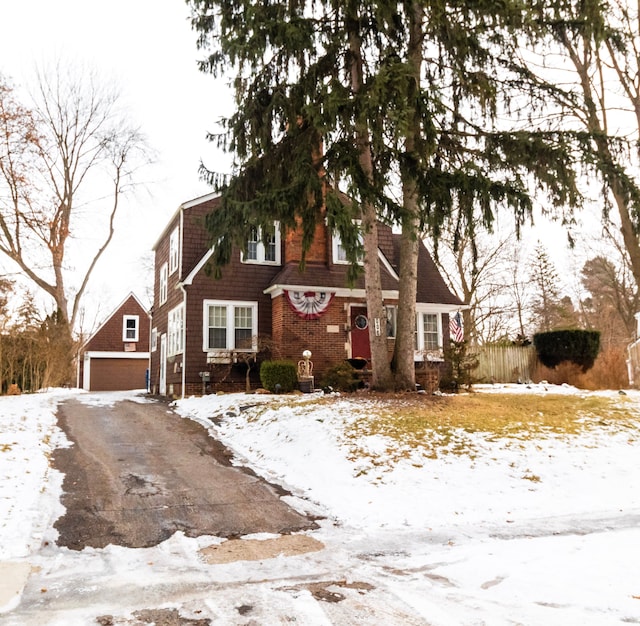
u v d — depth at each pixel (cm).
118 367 3503
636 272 1675
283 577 505
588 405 1308
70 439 1125
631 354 2038
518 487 817
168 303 2161
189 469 927
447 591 464
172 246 2122
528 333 3881
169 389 2048
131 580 495
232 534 637
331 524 685
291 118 1221
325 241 1970
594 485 831
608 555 539
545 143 1196
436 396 1316
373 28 1209
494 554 559
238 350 1794
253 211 1136
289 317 1858
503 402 1313
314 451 963
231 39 1142
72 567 526
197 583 489
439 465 879
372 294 1374
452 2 1152
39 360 2177
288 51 1191
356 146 1238
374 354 1375
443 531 657
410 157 1153
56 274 2878
